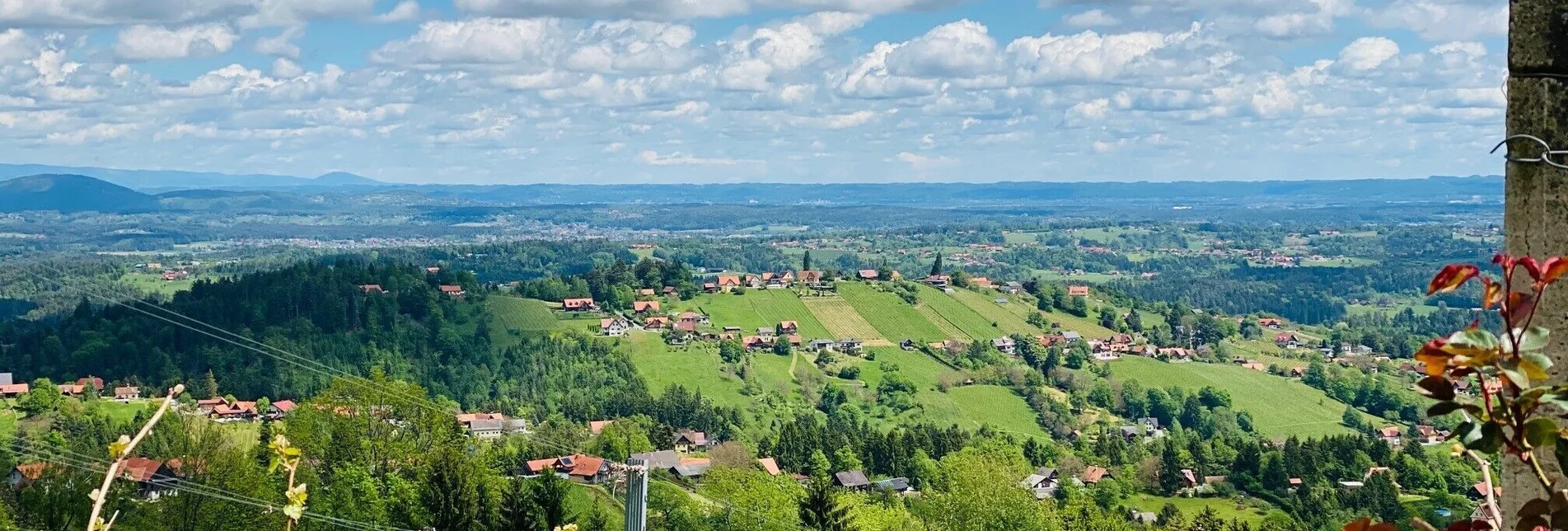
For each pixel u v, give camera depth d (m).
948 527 72.06
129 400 106.06
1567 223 3.77
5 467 44.62
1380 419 157.38
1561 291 3.77
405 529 50.44
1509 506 3.91
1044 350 184.38
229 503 43.34
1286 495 97.94
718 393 159.50
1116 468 111.88
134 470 43.44
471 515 44.94
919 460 109.06
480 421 125.25
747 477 69.38
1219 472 106.75
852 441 118.81
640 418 132.75
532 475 81.31
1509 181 3.89
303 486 6.22
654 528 66.25
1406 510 80.81
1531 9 3.82
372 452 57.53
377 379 60.66
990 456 74.69
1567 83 3.78
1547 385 3.12
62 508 42.53
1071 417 155.12
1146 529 86.75
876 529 70.31
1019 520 71.44
